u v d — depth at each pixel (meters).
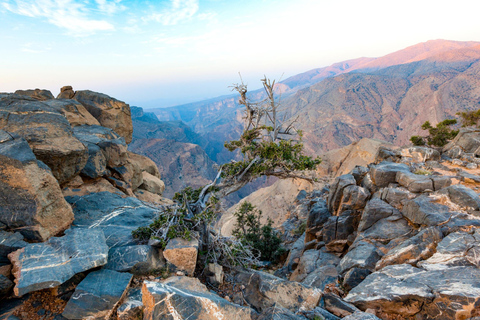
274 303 7.74
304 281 14.30
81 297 6.23
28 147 8.26
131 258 7.96
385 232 13.28
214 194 11.27
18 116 10.41
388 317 8.00
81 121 17.61
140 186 20.25
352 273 11.57
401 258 10.37
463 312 6.97
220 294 8.52
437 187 14.10
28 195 7.71
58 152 10.70
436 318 7.40
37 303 6.38
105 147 15.52
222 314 5.64
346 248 16.95
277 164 12.43
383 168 16.86
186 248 8.16
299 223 30.67
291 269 19.59
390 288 8.51
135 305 6.35
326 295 8.77
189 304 5.54
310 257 17.19
